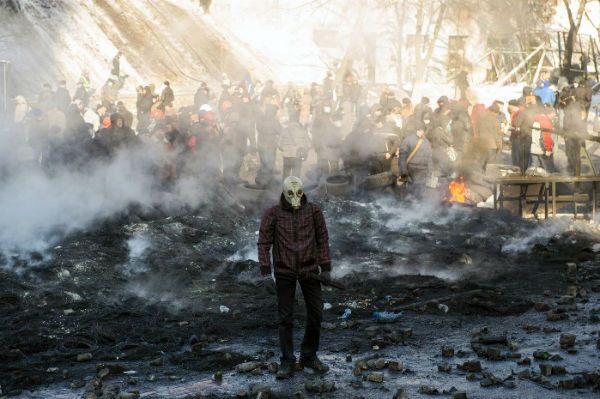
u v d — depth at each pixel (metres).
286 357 6.87
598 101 31.58
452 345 7.62
